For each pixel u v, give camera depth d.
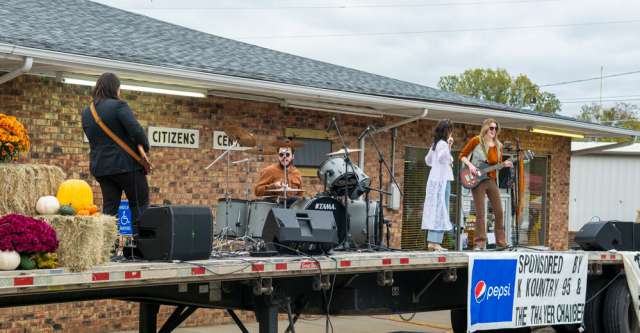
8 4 10.96
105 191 6.99
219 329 11.26
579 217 26.73
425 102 13.10
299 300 7.80
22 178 6.05
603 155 26.36
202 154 11.53
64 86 10.14
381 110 13.69
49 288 5.44
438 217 9.88
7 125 6.34
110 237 5.98
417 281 8.78
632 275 10.45
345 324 11.86
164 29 12.94
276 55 14.12
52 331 10.03
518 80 57.56
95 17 12.02
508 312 8.84
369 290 8.33
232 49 13.14
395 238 14.23
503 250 9.73
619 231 10.78
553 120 15.45
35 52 8.77
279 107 12.42
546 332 11.55
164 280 6.12
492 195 10.20
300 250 7.57
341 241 8.62
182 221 6.37
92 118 6.86
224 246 9.04
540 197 17.55
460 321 10.66
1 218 5.50
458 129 15.38
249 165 12.08
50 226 5.64
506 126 16.22
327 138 13.08
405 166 14.52
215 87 11.02
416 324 12.07
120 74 9.86
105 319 10.58
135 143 6.87
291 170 10.18
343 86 12.33
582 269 9.79
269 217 7.61
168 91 10.79
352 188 9.13
